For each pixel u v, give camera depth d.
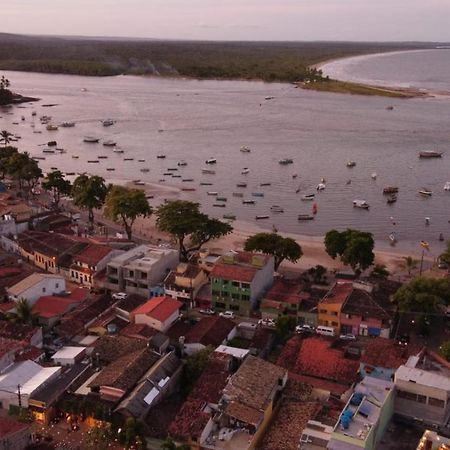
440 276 152.88
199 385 96.81
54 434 90.56
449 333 123.31
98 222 197.12
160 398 96.06
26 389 95.75
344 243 154.25
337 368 103.50
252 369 99.56
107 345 109.38
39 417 93.75
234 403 92.06
